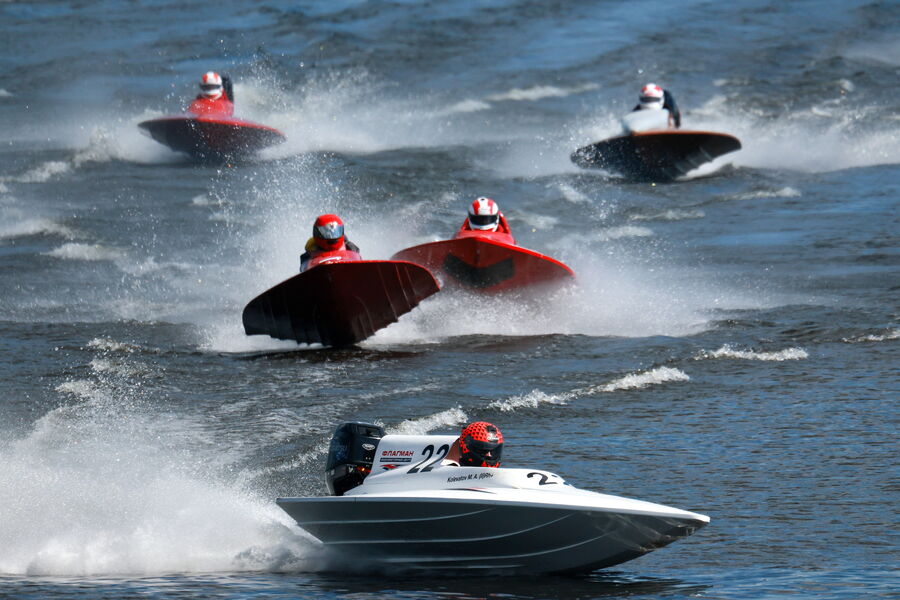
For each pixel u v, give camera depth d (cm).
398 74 16012
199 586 2809
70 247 8462
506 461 3834
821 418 4300
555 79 15538
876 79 14812
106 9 19888
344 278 5666
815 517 3288
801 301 6525
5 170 11600
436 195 10100
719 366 5178
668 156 10494
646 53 16450
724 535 3158
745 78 15088
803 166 11238
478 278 6462
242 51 17125
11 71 16475
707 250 8088
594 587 2798
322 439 4147
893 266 7312
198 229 9112
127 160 12212
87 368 5281
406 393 4825
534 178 10862
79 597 2716
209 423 4394
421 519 2842
